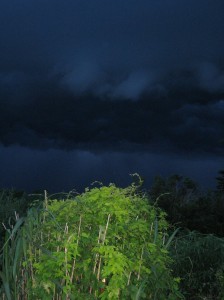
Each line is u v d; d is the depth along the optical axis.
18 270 5.58
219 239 8.90
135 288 5.32
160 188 11.30
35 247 5.61
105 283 5.57
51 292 5.36
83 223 5.83
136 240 5.99
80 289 5.51
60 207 5.89
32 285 5.40
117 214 5.71
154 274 5.73
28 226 5.65
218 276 7.51
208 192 11.38
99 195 6.03
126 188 6.61
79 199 6.09
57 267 5.18
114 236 5.77
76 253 5.17
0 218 8.98
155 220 6.75
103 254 5.52
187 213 10.71
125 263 5.16
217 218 10.69
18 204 10.21
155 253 6.05
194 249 8.50
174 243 9.03
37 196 11.19
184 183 11.52
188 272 8.22
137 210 6.34
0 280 6.17
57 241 5.43
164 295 5.93
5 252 5.56
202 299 7.43
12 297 5.51
